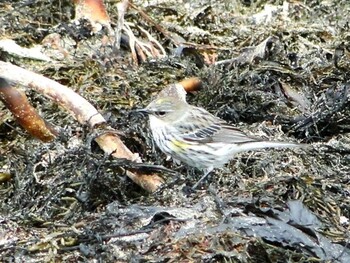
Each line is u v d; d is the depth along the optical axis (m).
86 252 10.56
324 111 14.89
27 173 12.94
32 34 17.08
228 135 12.78
